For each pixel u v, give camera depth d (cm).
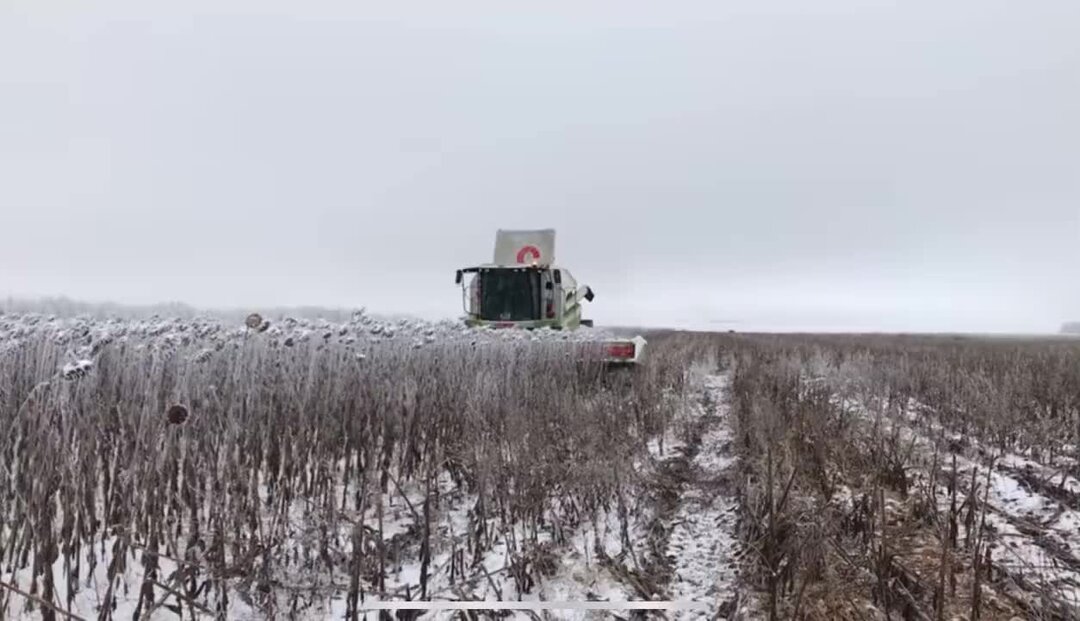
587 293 2095
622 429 795
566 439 702
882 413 1055
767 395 1041
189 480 533
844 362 1731
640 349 1272
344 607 435
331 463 658
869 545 519
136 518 470
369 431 675
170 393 586
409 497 648
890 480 684
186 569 435
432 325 1010
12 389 541
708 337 4088
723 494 654
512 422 658
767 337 4694
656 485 666
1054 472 763
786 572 450
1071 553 537
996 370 1468
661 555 516
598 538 545
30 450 450
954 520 535
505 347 1020
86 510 499
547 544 522
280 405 663
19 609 414
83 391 511
